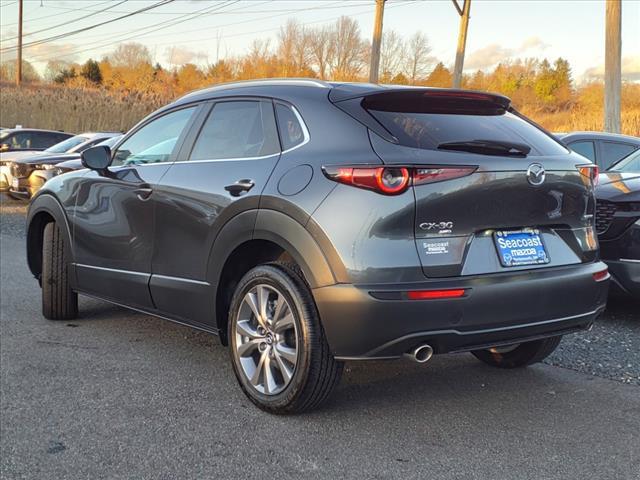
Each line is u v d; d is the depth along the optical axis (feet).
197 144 13.21
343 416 11.15
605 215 16.56
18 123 116.98
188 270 12.67
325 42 155.53
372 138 10.23
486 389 12.51
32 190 39.63
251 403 11.68
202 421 10.90
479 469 9.30
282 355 10.85
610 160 28.09
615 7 43.01
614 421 11.03
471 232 10.14
